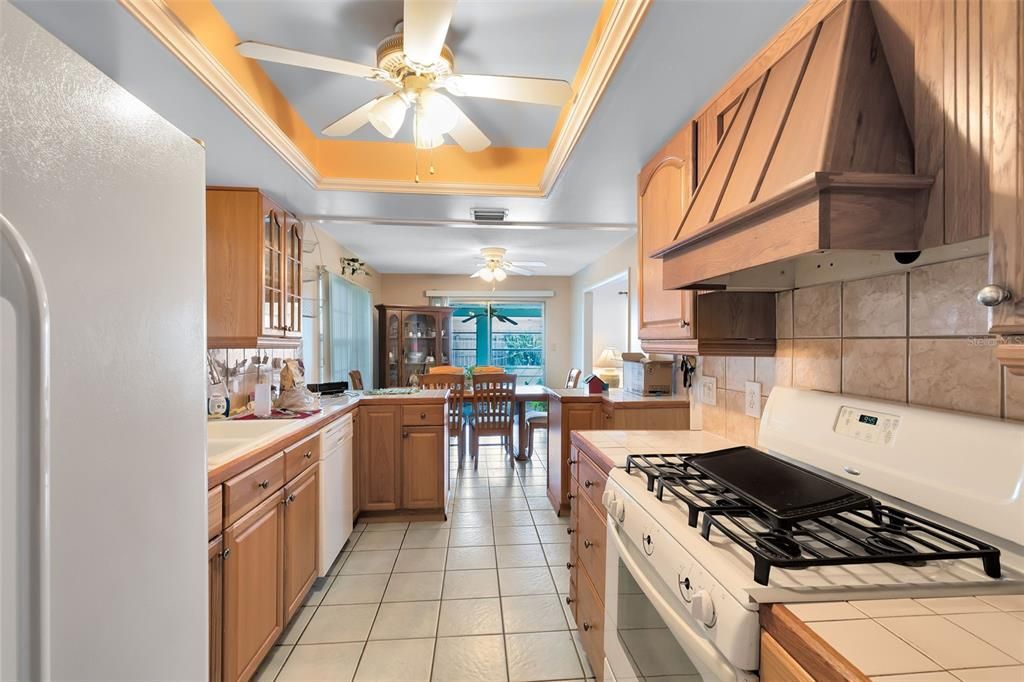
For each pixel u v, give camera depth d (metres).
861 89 0.77
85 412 0.65
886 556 0.72
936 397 0.97
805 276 1.36
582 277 6.17
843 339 1.23
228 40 1.62
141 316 0.78
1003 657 0.55
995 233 0.56
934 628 0.61
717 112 1.45
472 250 4.80
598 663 1.53
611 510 1.24
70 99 0.63
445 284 6.83
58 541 0.60
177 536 0.88
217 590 1.37
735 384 1.78
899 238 0.73
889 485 0.95
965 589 0.70
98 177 0.68
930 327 0.98
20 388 0.52
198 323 0.96
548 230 3.80
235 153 2.08
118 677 0.71
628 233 3.90
